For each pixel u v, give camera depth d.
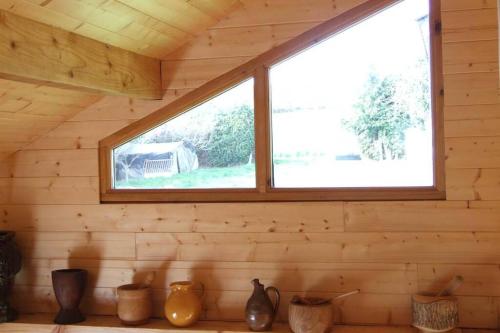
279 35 3.18
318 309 2.92
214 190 3.31
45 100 3.07
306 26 3.14
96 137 3.44
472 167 2.98
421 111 3.08
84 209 3.46
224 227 3.27
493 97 2.95
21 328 3.32
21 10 2.23
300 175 3.22
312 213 3.16
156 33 2.96
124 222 3.41
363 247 3.11
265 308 3.02
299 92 3.21
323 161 3.19
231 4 3.13
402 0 3.07
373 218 3.10
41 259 3.52
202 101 3.31
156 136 3.40
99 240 3.44
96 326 3.23
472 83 2.97
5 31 2.19
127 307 3.19
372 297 3.11
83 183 3.46
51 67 2.42
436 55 3.02
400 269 3.07
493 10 2.93
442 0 2.99
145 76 3.15
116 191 3.44
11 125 3.18
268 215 3.22
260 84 3.22
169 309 3.14
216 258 3.29
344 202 3.13
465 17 2.97
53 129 3.49
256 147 3.24
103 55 2.77
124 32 2.77
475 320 3.00
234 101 3.29
